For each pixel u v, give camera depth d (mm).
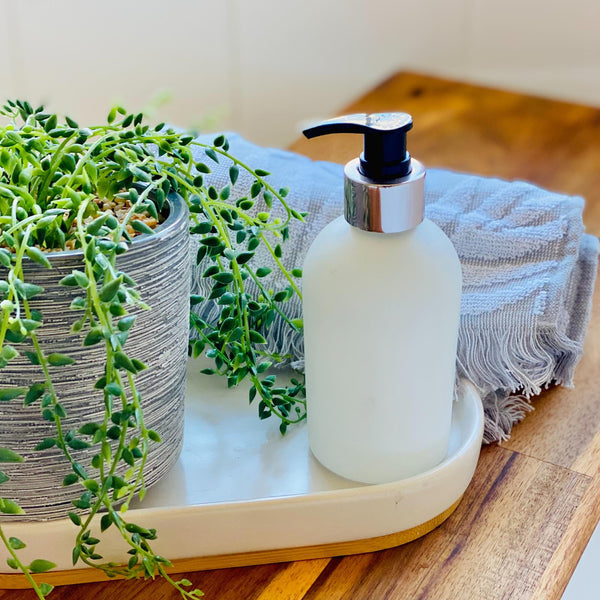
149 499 447
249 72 1427
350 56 1518
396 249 405
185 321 424
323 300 415
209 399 534
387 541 451
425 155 850
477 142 876
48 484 404
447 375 439
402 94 978
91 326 354
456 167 829
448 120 920
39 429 387
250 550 442
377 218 395
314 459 479
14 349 353
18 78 1191
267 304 495
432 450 450
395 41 1550
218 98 1411
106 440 384
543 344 540
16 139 377
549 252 555
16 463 396
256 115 1472
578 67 1581
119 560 432
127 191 425
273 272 568
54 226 374
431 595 425
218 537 435
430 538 458
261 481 460
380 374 420
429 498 444
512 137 882
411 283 403
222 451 486
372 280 402
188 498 447
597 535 499
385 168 390
